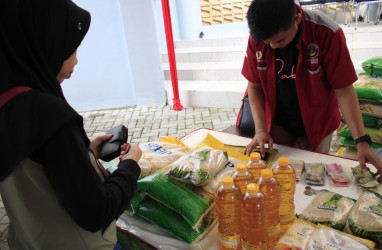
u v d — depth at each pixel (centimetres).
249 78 167
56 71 78
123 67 482
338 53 133
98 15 449
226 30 671
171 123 426
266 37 119
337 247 85
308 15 137
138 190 115
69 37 78
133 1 432
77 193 69
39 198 73
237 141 169
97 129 430
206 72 511
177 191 106
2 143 68
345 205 107
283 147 158
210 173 111
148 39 454
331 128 161
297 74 145
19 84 70
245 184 100
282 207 101
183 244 104
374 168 132
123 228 114
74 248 80
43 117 67
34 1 70
